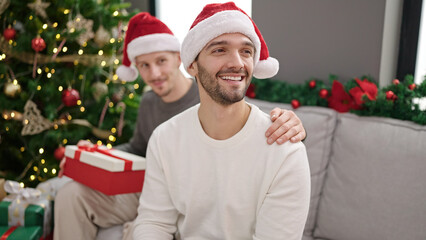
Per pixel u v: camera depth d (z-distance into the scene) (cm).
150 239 114
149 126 181
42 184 166
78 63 206
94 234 154
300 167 102
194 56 103
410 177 134
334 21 179
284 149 103
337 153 154
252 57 102
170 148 117
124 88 225
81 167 153
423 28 179
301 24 189
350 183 146
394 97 152
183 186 114
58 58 196
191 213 113
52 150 212
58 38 187
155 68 166
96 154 150
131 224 146
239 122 107
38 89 191
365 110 155
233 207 107
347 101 164
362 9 171
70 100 192
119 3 218
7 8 190
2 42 191
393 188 136
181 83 173
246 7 228
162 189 120
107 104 213
